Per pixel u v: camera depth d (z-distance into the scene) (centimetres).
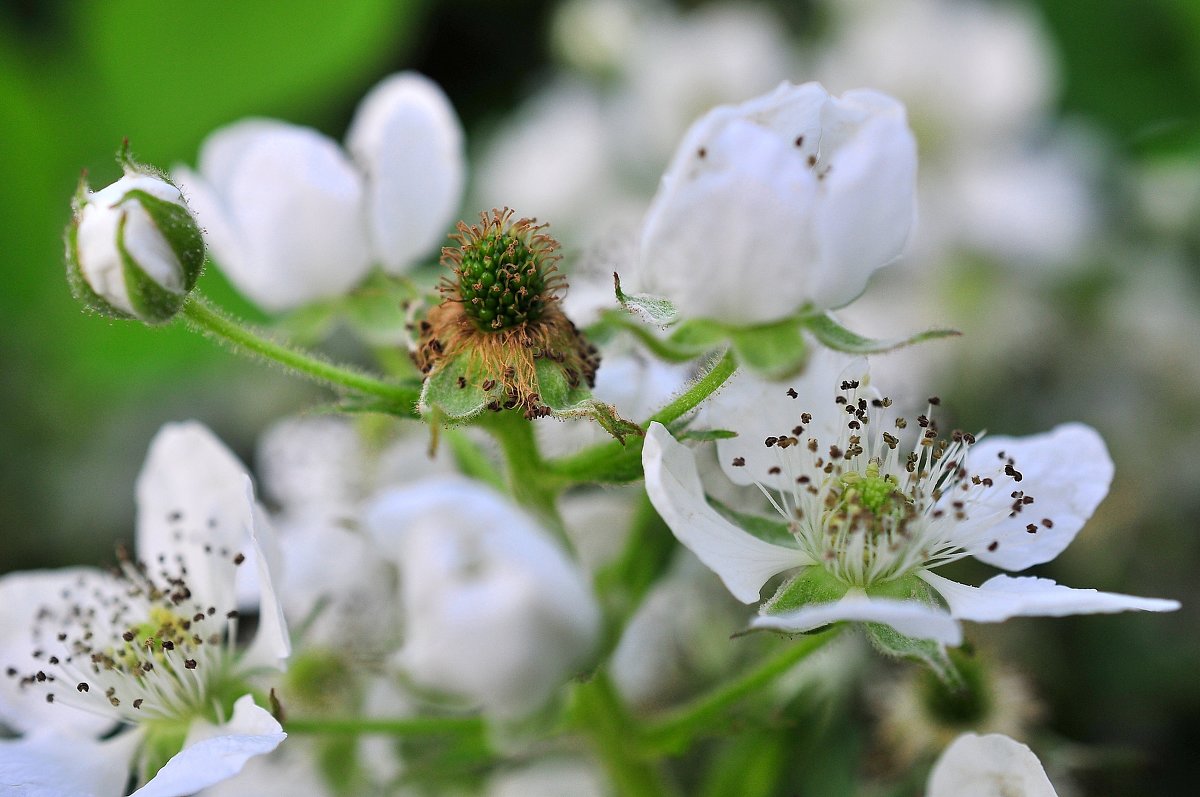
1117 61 25
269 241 20
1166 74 25
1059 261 25
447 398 18
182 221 18
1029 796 18
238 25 24
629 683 21
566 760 21
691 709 19
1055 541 19
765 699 20
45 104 24
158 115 24
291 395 25
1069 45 26
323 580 21
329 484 22
